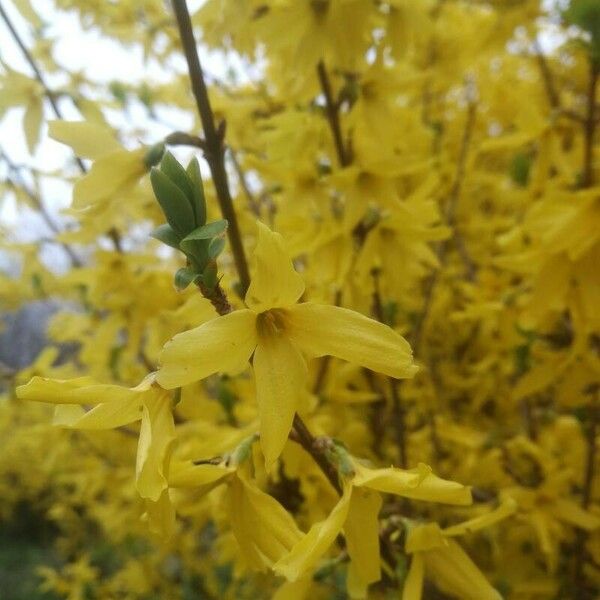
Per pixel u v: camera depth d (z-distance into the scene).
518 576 0.22
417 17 0.17
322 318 0.09
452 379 0.27
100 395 0.08
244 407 0.17
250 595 0.35
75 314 0.29
